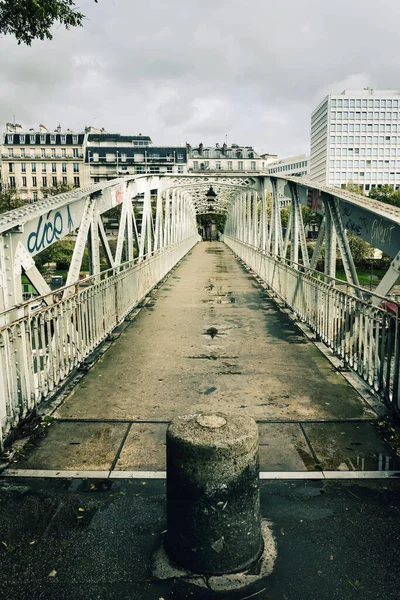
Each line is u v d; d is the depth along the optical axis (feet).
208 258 92.94
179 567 8.35
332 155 368.68
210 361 21.01
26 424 14.01
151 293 43.32
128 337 25.75
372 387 16.08
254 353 22.34
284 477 11.17
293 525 9.44
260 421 14.40
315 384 17.85
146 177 46.29
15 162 270.67
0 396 12.35
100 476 11.27
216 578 8.11
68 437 13.39
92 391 17.13
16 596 7.71
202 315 32.42
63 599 7.66
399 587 7.89
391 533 9.20
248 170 316.19
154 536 9.15
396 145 370.73
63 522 9.55
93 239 24.25
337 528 9.35
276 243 43.34
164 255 56.44
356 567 8.32
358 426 14.10
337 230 22.24
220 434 8.35
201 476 8.07
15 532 9.25
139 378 18.63
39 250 16.49
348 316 19.38
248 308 35.29
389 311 14.74
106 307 24.44
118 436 13.44
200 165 314.55
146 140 288.51
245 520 8.25
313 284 26.63
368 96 365.61
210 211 170.81
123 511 9.90
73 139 276.00
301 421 14.42
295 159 442.09
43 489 10.73
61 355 16.98
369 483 10.94
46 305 16.08
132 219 37.93
